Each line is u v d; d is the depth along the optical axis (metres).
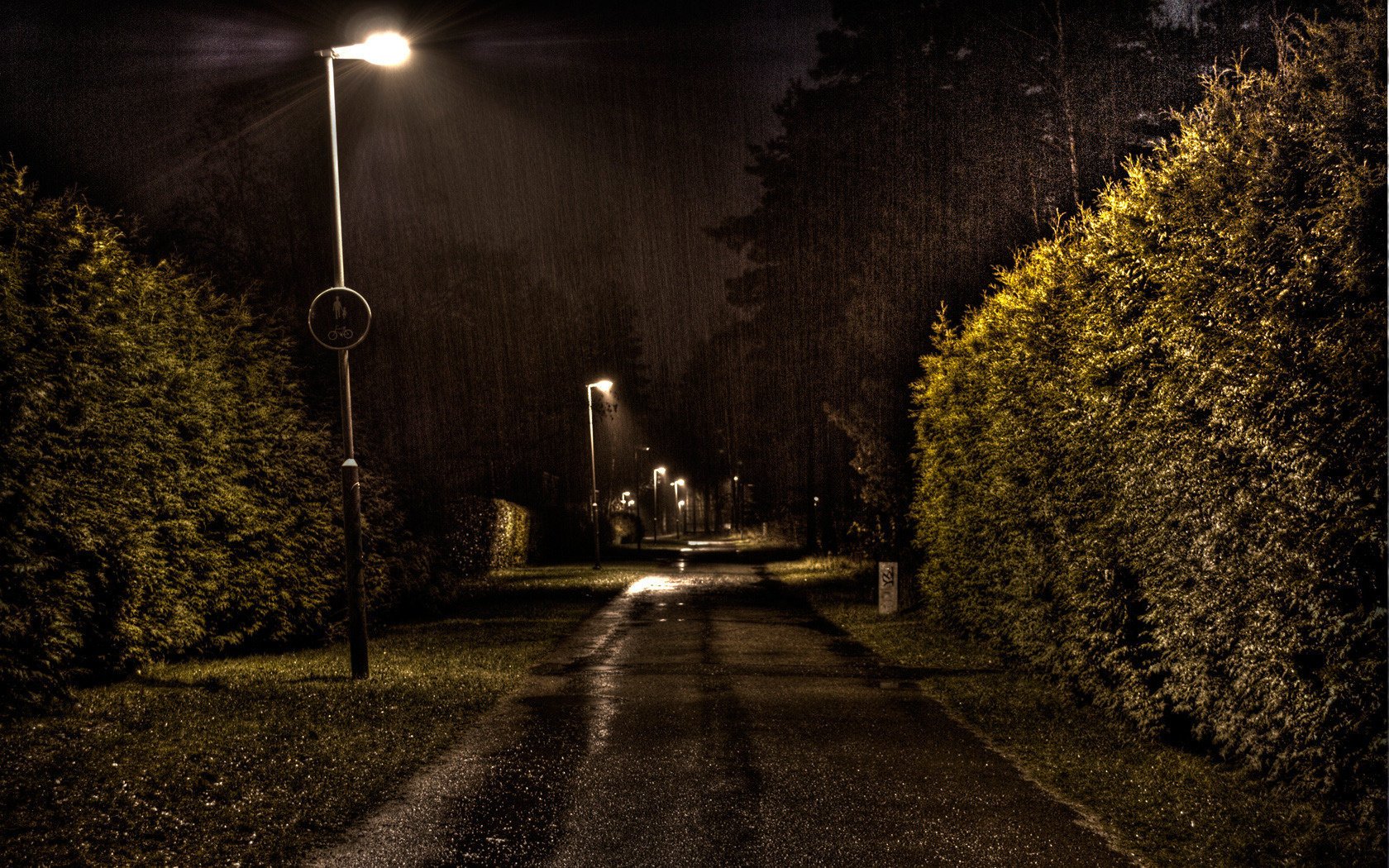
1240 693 7.73
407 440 34.50
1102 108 25.50
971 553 16.66
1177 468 8.41
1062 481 11.45
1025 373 12.91
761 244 39.94
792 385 44.78
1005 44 27.45
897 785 8.18
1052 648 12.06
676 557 58.62
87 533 11.11
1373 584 6.40
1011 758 9.05
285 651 16.64
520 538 48.38
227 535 15.02
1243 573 7.57
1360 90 6.53
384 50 13.31
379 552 21.14
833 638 18.58
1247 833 6.68
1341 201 6.45
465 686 12.75
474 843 6.77
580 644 17.89
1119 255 9.83
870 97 33.06
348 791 7.91
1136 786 7.94
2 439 10.20
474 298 45.00
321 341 13.42
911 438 29.73
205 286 15.92
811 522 48.06
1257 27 20.78
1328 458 6.63
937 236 31.12
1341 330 6.50
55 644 10.59
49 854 6.29
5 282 10.39
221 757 8.71
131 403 12.63
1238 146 7.89
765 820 7.23
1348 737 6.62
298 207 27.31
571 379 61.97
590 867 6.32
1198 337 8.00
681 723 10.70
